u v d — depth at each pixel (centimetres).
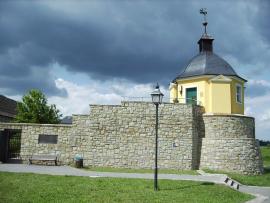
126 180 1684
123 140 2466
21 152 2466
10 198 1223
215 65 2828
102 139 2470
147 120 2481
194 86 2814
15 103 3903
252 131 2675
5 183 1496
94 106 2508
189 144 2462
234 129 2553
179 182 1712
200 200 1350
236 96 2819
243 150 2469
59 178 1666
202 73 2769
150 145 2456
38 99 3066
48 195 1288
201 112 2638
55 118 3123
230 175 2288
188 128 2477
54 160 2434
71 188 1426
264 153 5084
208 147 2512
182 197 1373
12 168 2075
